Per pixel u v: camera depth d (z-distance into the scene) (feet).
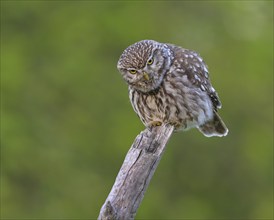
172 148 97.04
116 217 37.40
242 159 98.84
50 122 97.14
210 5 101.65
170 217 95.91
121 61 49.39
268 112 99.60
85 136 96.07
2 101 95.40
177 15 100.83
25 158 92.68
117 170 95.09
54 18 101.96
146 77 48.49
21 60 97.60
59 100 98.63
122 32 97.96
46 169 93.61
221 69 98.63
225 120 98.94
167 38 98.94
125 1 100.48
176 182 99.45
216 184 100.32
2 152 92.27
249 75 98.22
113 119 95.55
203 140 98.22
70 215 91.40
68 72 97.96
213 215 99.19
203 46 99.09
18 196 91.86
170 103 49.83
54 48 100.42
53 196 92.68
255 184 99.86
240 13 100.48
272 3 99.86
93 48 99.66
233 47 99.09
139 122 94.17
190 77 50.21
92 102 98.12
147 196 94.17
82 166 95.14
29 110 97.19
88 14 99.91
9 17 103.76
